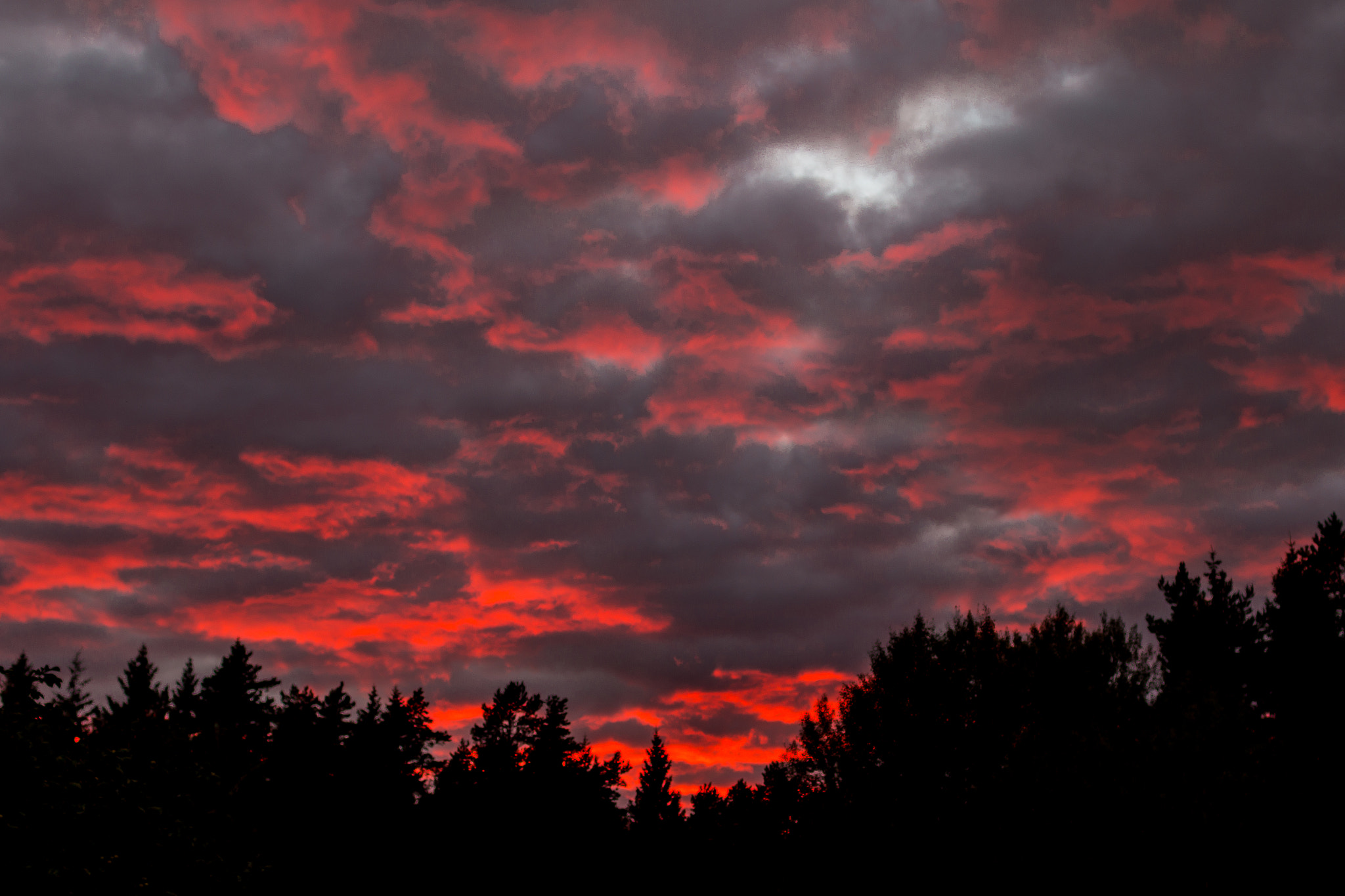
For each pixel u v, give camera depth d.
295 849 45.47
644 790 86.25
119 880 14.09
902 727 39.16
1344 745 28.86
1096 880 24.27
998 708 37.28
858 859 38.41
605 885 62.66
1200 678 33.00
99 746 15.35
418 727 56.00
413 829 52.59
